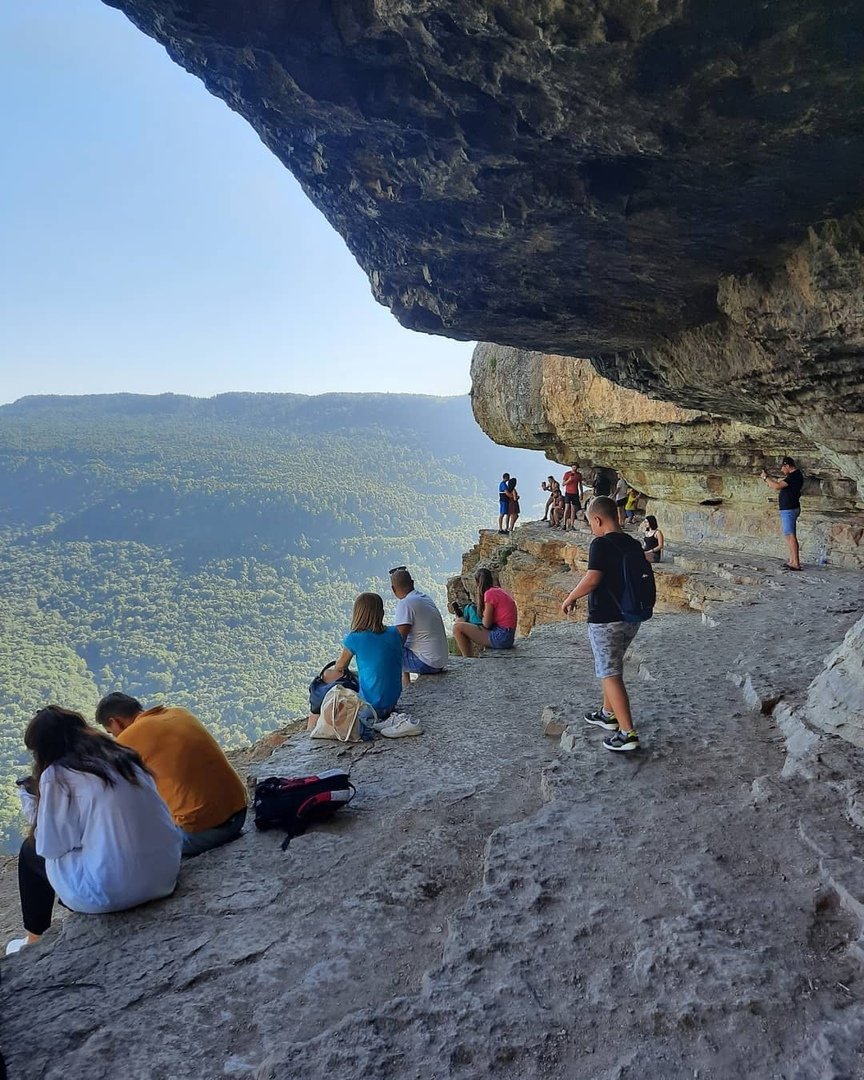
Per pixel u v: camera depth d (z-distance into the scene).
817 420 6.77
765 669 7.01
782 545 14.73
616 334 7.38
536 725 6.96
